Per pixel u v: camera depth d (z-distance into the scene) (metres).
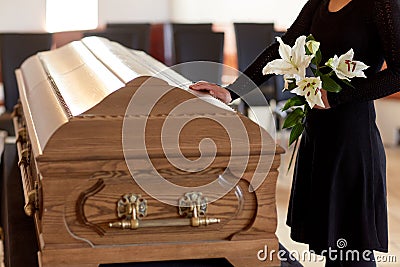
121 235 1.70
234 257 1.75
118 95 1.70
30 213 1.85
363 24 2.16
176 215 1.72
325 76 1.98
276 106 5.85
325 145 2.25
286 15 7.58
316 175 2.27
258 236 1.76
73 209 1.67
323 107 1.95
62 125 1.64
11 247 2.05
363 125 2.23
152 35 8.18
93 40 2.89
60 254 1.67
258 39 6.32
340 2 2.23
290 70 1.92
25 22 7.80
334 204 2.24
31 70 3.07
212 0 8.23
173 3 8.41
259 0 7.88
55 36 7.61
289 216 2.50
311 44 1.93
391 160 6.20
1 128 5.28
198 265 1.80
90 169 1.64
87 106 1.75
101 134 1.65
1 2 7.68
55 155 1.62
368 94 2.09
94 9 8.12
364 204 2.23
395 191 5.15
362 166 2.22
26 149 2.57
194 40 6.10
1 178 3.26
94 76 2.06
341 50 2.20
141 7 8.34
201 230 1.74
